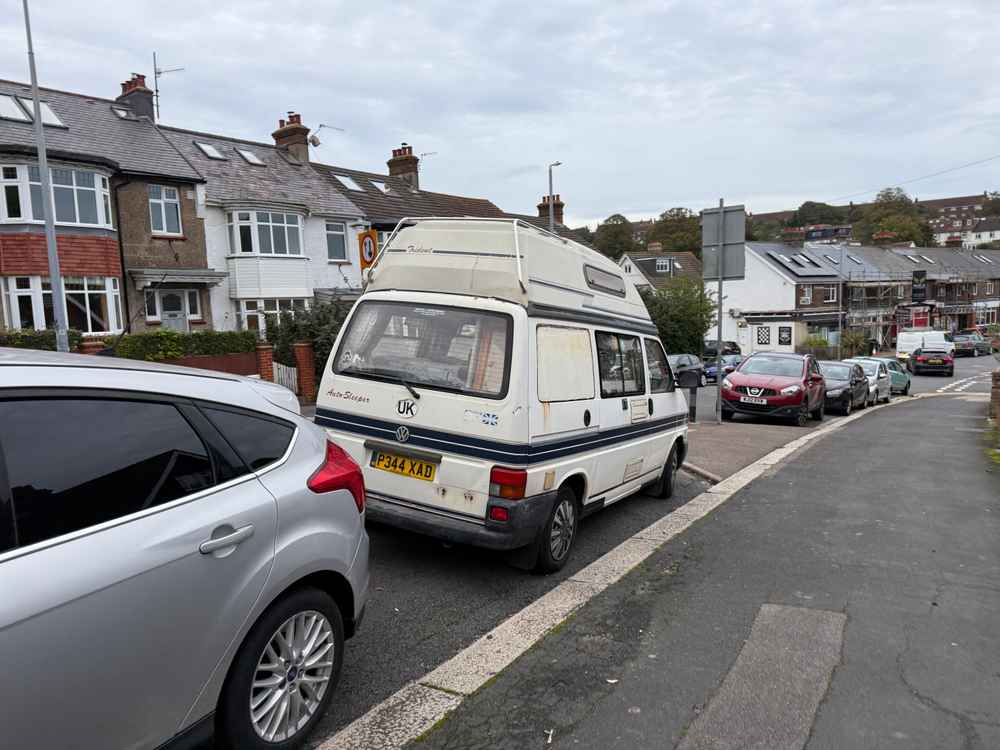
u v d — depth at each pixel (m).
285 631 2.84
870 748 3.04
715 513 7.06
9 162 18.88
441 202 36.62
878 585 5.01
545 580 5.07
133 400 2.52
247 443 2.85
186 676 2.41
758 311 51.12
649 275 59.53
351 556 3.19
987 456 10.55
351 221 29.06
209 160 26.11
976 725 3.23
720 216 13.51
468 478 4.68
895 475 8.99
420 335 5.07
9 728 1.93
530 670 3.71
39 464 2.18
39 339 15.45
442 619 4.36
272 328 19.50
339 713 3.26
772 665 3.79
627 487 6.48
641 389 6.61
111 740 2.20
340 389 5.27
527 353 4.73
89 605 2.11
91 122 22.92
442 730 3.13
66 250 19.73
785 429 14.10
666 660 3.84
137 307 22.34
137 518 2.34
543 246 5.15
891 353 55.38
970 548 5.86
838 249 59.81
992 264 79.50
